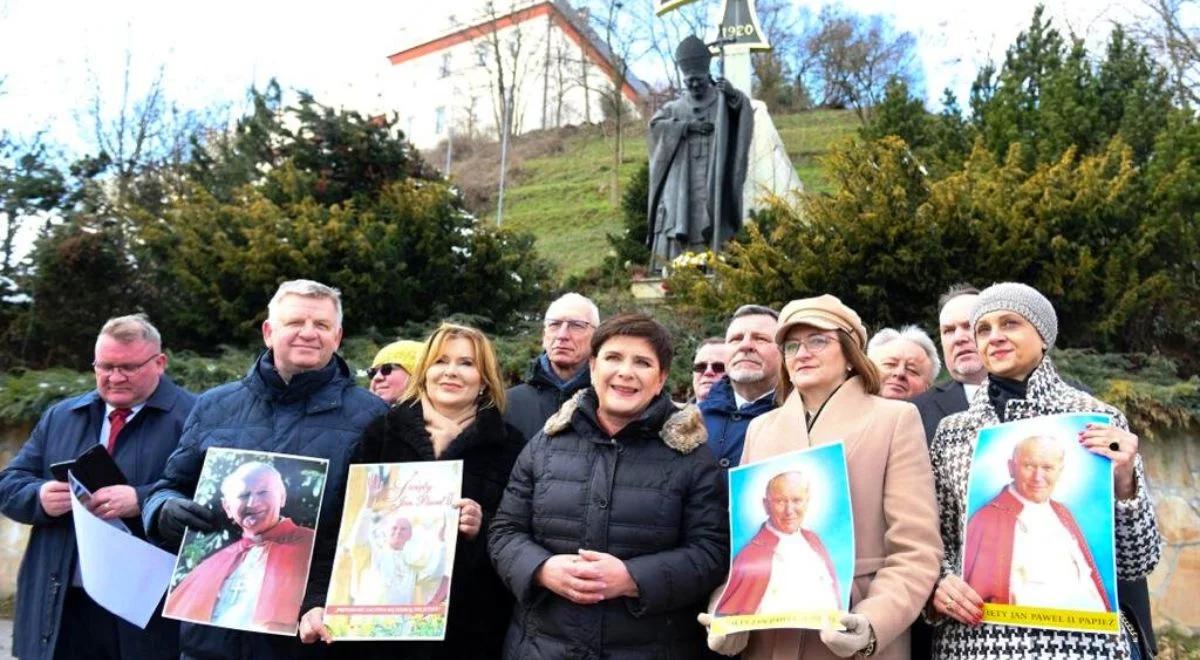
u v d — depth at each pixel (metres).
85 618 3.85
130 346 3.90
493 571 3.35
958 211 7.72
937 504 2.83
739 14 16.48
